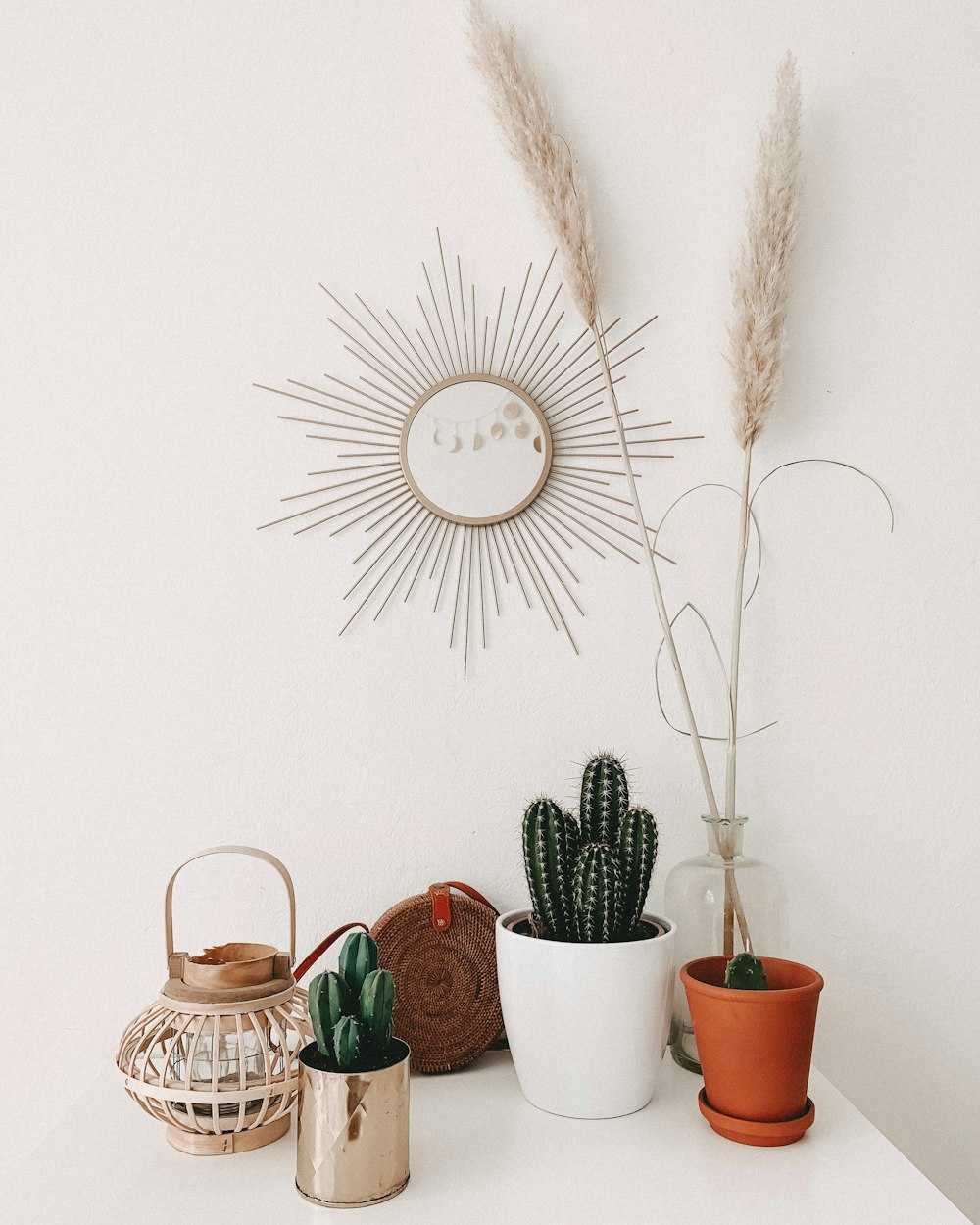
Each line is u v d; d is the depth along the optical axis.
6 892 1.11
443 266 1.16
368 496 1.15
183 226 1.15
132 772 1.12
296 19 1.17
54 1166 0.83
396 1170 0.77
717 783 1.16
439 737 1.14
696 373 1.18
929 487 1.19
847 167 1.19
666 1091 0.98
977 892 1.18
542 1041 0.91
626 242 1.17
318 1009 0.79
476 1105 0.94
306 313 1.16
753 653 1.17
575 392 1.17
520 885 1.14
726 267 1.18
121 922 1.11
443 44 1.17
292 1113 0.91
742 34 1.19
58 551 1.13
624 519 1.17
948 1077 1.16
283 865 1.04
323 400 1.15
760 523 1.18
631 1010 0.90
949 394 1.19
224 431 1.15
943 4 1.19
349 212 1.16
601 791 0.98
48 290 1.14
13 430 1.13
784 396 1.18
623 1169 0.81
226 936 1.12
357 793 1.13
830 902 1.16
